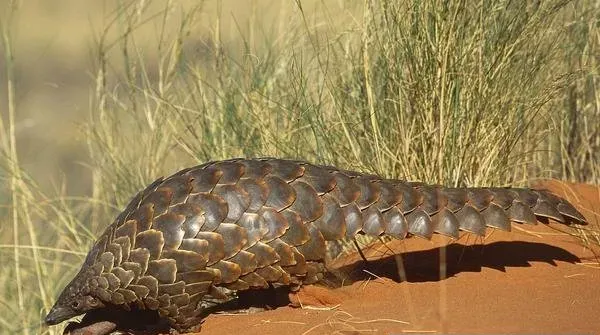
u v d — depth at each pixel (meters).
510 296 7.76
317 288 7.75
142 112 11.96
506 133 9.78
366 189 7.61
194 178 7.54
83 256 10.86
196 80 11.47
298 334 7.23
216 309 8.05
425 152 9.73
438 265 8.45
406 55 9.80
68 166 17.50
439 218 7.62
